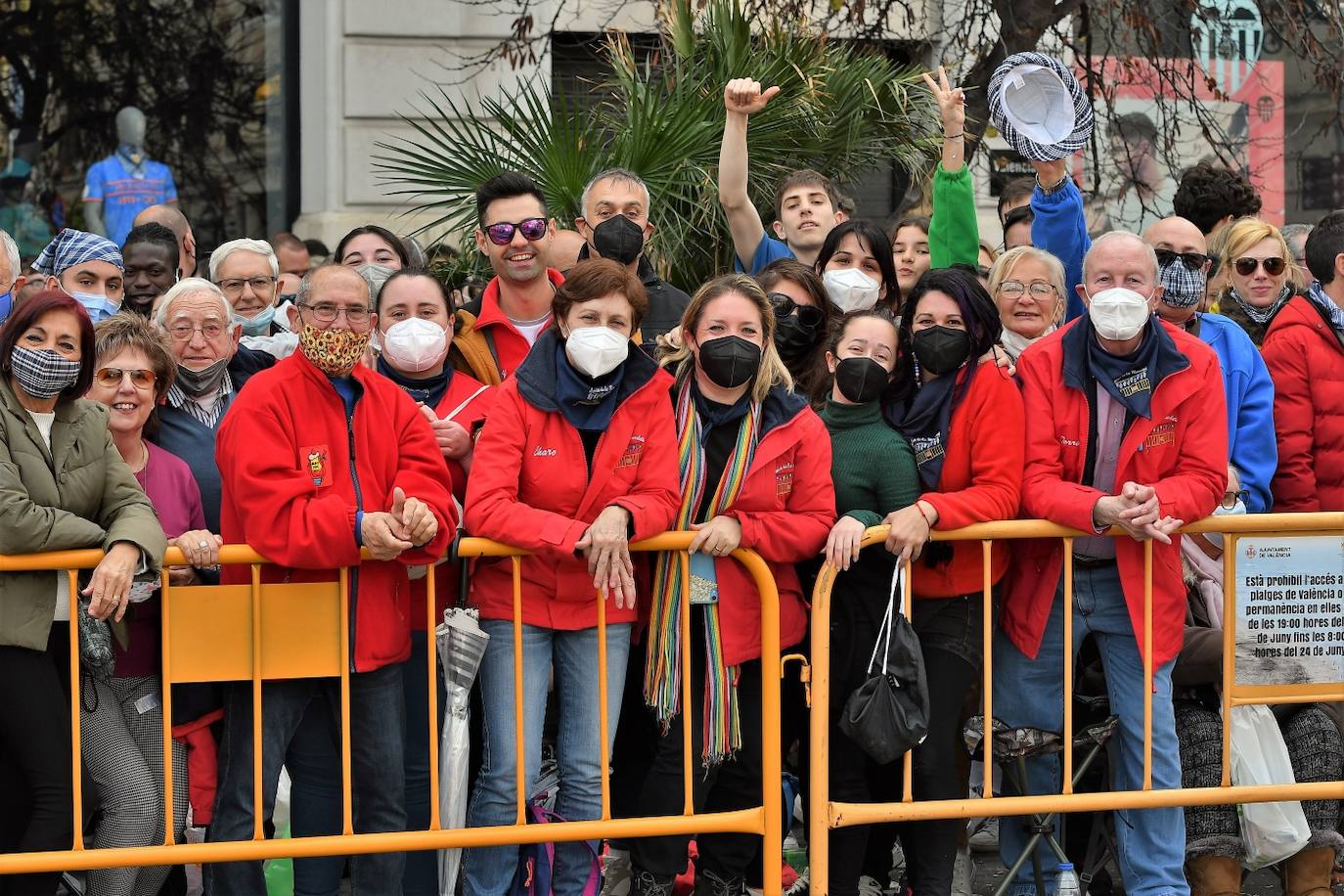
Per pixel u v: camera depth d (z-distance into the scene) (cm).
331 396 460
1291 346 582
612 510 459
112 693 468
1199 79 1094
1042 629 501
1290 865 533
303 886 479
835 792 499
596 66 1087
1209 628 536
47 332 443
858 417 500
